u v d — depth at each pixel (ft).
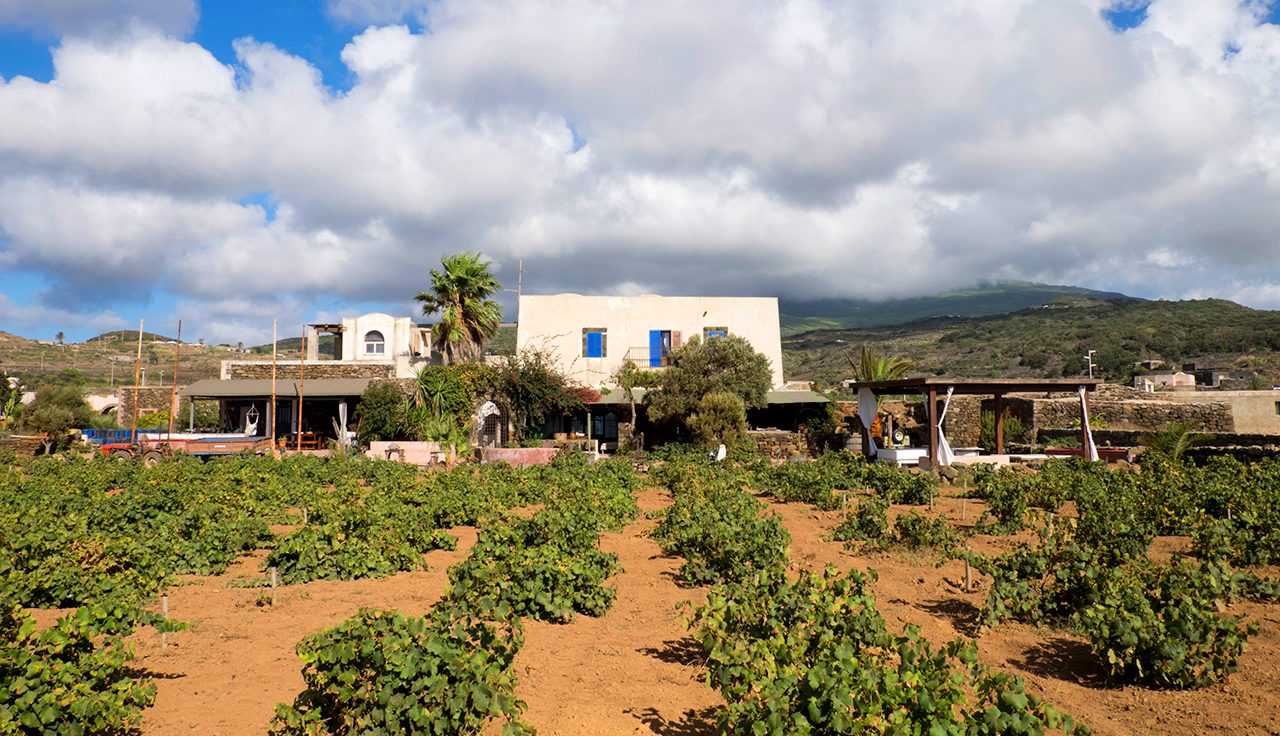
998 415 86.53
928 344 502.38
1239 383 211.82
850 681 16.55
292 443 122.52
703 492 57.52
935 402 81.35
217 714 18.88
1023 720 15.43
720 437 102.78
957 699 16.07
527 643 25.32
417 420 112.98
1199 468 66.03
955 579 33.71
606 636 26.35
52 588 28.32
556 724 18.90
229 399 132.05
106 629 20.97
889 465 66.85
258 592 31.83
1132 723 18.90
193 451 106.63
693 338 117.70
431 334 130.52
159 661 22.86
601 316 126.11
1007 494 47.39
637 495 68.95
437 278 124.88
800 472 64.75
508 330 359.66
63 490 59.57
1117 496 46.85
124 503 44.62
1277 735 17.94
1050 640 25.63
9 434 126.21
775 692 16.19
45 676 16.29
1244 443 82.28
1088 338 358.02
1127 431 95.35
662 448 106.11
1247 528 38.14
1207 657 21.67
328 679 16.89
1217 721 18.84
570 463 86.99
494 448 101.30
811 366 453.58
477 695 16.85
